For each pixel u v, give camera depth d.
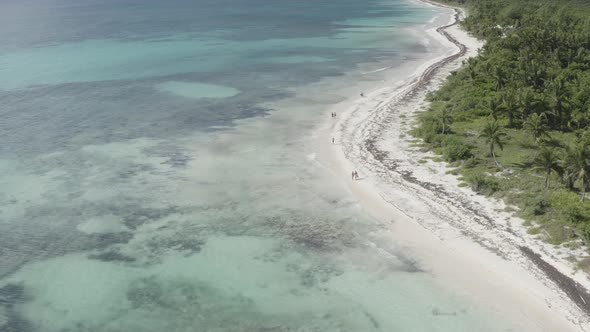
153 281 50.44
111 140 86.12
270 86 119.06
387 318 44.34
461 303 45.44
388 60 146.50
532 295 45.28
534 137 76.50
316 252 53.91
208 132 89.12
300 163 75.25
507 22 174.00
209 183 70.00
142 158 78.75
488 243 52.69
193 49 168.25
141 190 68.56
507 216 56.78
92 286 50.00
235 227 59.19
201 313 46.00
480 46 159.00
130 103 107.12
